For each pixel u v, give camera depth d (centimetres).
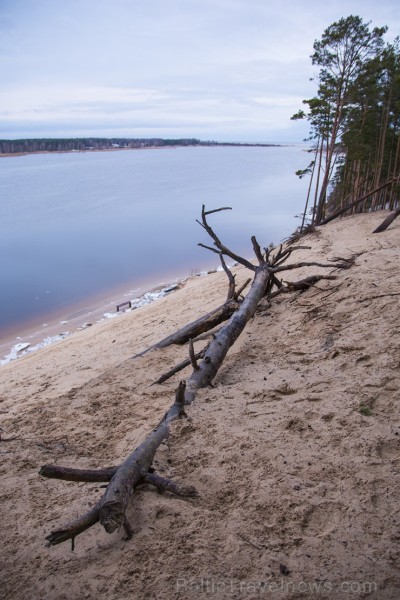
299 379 454
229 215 4947
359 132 2222
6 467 376
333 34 1959
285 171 14388
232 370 536
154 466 334
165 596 233
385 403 384
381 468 308
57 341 1334
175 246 3334
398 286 639
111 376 605
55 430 456
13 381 821
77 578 250
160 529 275
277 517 277
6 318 1816
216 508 290
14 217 6022
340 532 262
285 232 3600
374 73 2120
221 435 367
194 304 1130
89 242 3791
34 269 2805
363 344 495
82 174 18038
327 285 751
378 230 1384
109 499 268
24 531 293
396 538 253
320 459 324
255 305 700
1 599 244
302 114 2158
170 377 572
